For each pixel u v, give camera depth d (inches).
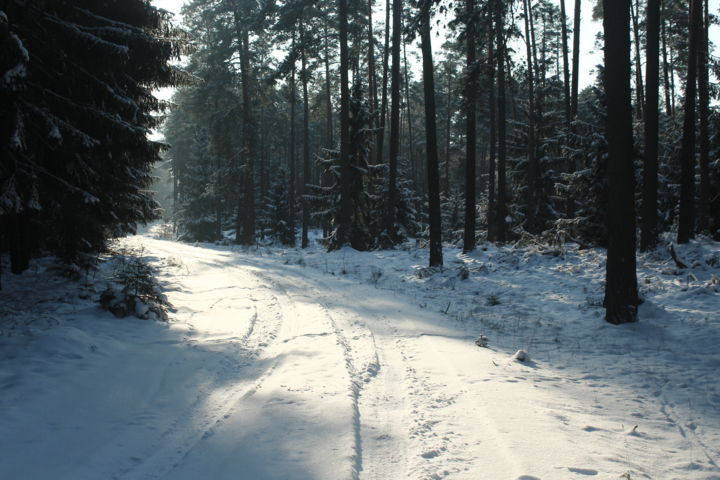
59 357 235.0
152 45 394.0
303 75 1121.4
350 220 888.9
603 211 611.2
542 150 975.6
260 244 1339.8
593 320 362.0
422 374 232.2
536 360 273.3
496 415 177.2
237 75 1254.9
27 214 397.7
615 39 337.7
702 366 253.1
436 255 603.2
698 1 552.4
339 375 224.2
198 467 139.3
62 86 361.4
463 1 593.6
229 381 223.5
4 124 310.2
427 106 592.1
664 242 562.9
